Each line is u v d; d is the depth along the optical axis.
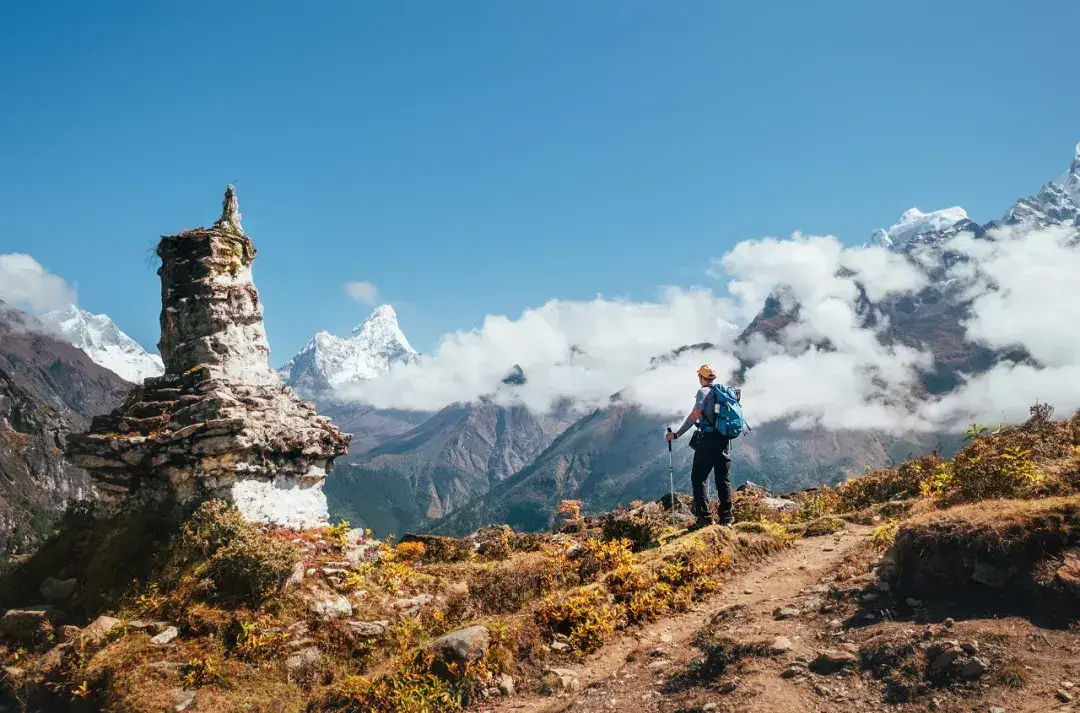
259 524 13.54
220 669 9.98
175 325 15.64
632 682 8.09
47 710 10.05
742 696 6.72
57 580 12.88
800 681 6.82
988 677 6.06
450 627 11.83
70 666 10.17
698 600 10.74
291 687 10.10
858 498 16.38
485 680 8.71
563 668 9.01
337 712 8.91
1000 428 14.45
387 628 11.56
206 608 10.94
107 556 12.66
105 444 13.98
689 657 8.29
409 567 13.93
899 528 8.60
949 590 7.60
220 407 13.90
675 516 16.47
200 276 15.65
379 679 9.05
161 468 13.78
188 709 9.33
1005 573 7.27
